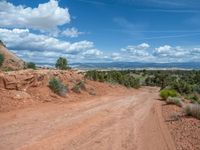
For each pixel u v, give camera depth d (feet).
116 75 210.79
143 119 53.26
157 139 36.11
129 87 213.05
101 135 36.65
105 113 58.49
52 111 53.67
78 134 36.17
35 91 67.46
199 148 31.40
